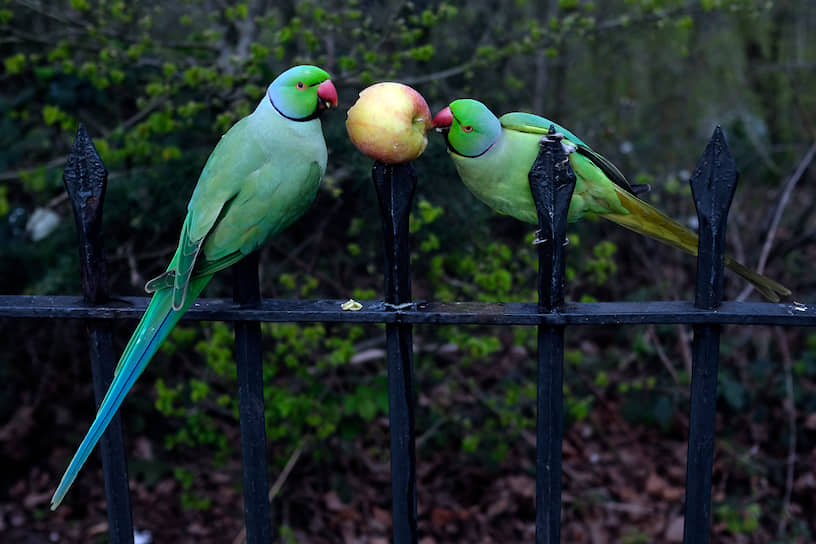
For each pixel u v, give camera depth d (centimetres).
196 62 368
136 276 354
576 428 450
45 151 421
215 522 380
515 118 189
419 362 379
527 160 185
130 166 372
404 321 179
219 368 301
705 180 169
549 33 345
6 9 347
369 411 350
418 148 170
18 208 405
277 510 389
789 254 532
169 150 327
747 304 176
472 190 196
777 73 636
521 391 380
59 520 379
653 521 389
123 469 197
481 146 183
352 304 185
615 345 493
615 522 391
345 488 394
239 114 311
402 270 178
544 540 192
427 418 398
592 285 478
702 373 179
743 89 666
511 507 392
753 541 381
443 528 383
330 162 350
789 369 427
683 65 620
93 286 186
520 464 414
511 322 176
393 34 335
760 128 662
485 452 402
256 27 377
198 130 371
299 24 315
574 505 400
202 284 178
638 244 498
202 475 407
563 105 548
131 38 345
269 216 176
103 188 182
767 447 431
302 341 316
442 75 348
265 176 174
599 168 195
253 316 181
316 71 172
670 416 434
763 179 634
